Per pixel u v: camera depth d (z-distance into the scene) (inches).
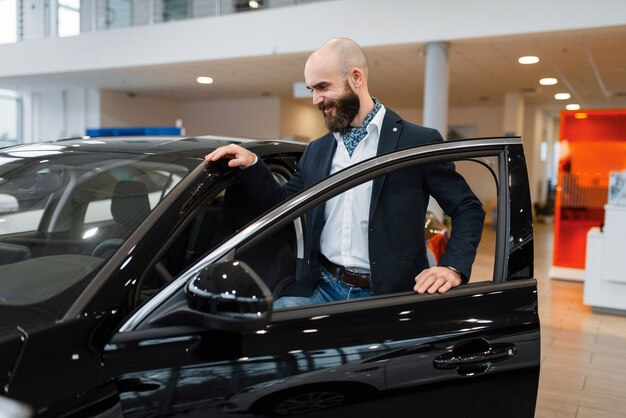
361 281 57.9
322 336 43.1
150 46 378.9
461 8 273.6
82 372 35.8
